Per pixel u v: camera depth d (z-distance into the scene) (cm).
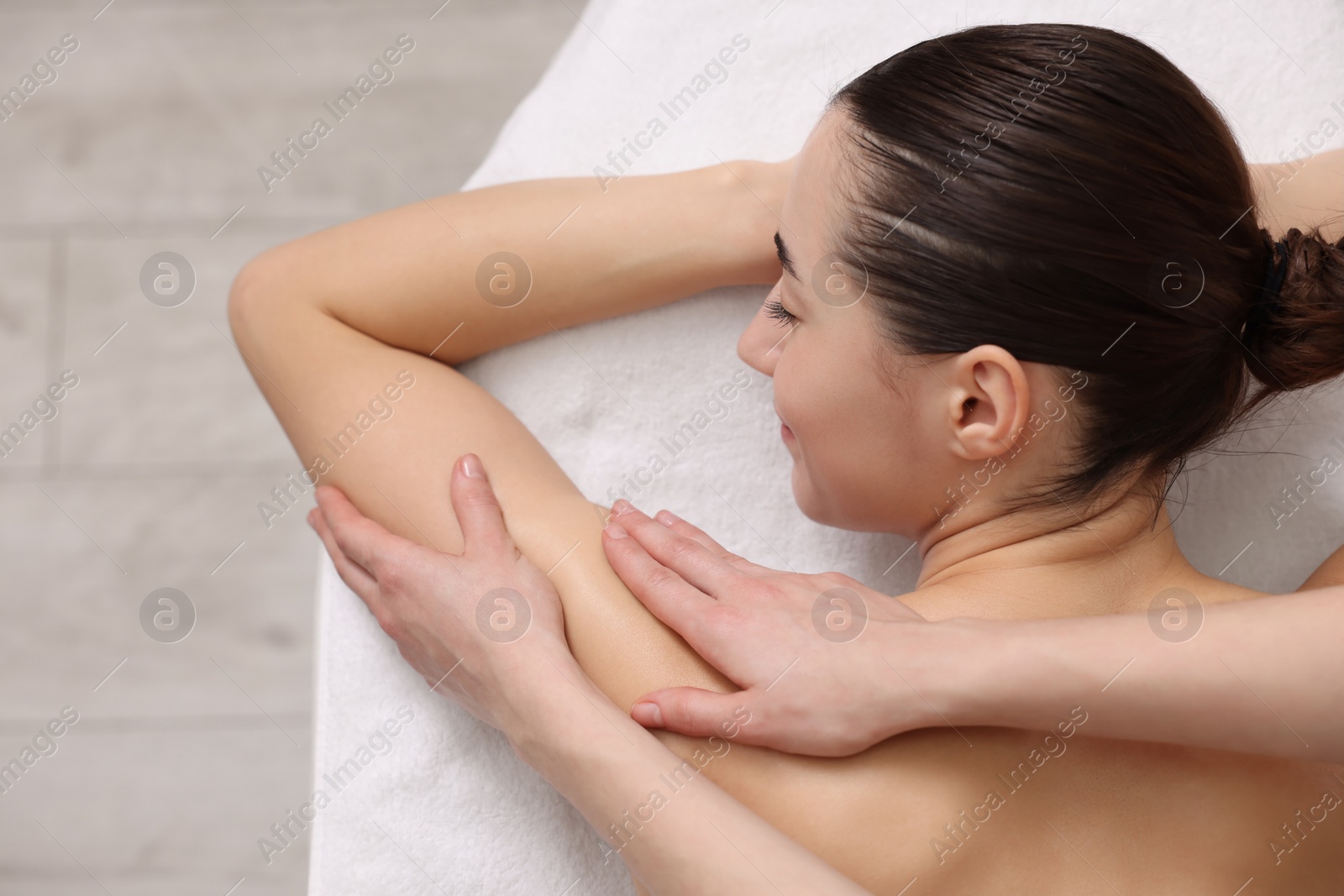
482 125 134
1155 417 48
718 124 70
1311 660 44
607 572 55
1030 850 47
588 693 50
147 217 130
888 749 48
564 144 70
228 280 129
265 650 122
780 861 43
